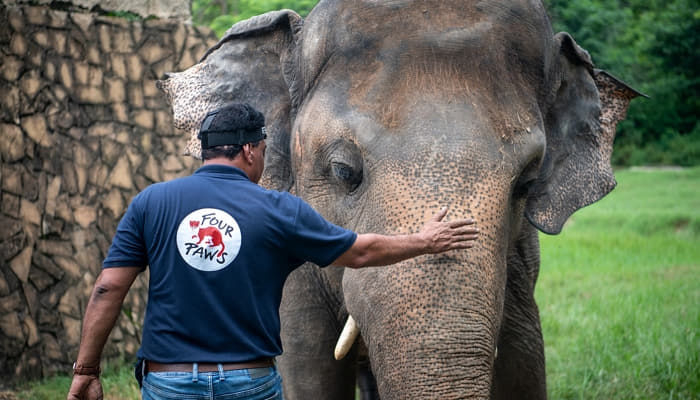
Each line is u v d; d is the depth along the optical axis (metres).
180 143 8.02
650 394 6.37
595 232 15.84
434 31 3.55
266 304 3.04
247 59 4.32
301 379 4.39
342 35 3.70
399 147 3.37
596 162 4.22
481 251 3.18
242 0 15.09
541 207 4.07
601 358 7.12
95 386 3.13
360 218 3.49
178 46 8.01
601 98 4.47
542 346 4.63
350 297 3.45
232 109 3.17
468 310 3.07
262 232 3.01
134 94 7.87
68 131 7.62
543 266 12.32
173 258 3.00
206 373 2.96
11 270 7.42
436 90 3.45
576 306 9.34
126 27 7.84
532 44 3.71
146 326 3.06
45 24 7.52
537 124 3.63
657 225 16.58
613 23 24.81
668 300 9.70
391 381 3.12
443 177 3.26
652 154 30.62
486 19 3.61
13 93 7.39
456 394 3.00
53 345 7.54
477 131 3.37
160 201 3.06
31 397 6.70
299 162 3.86
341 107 3.59
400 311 3.12
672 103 31.92
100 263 7.72
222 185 3.06
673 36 31.05
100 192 7.74
